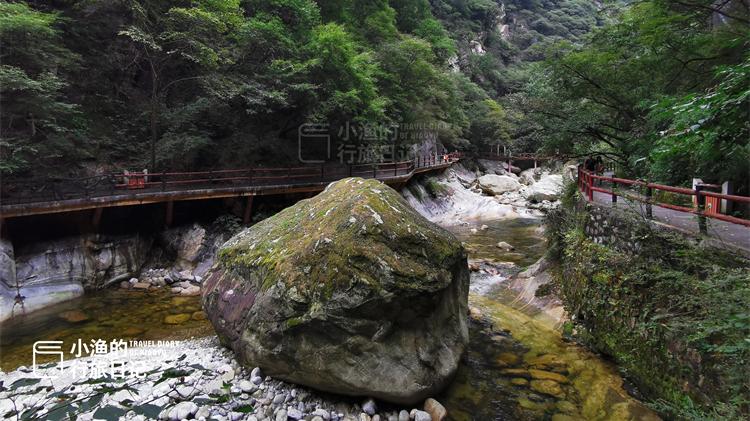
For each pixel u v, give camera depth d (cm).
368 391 393
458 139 3177
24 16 806
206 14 1040
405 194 1859
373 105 1569
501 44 5578
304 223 515
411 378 400
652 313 426
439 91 2511
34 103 821
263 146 1443
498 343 571
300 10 1476
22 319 659
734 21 518
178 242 988
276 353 419
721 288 317
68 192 843
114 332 622
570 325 598
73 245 792
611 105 932
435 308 430
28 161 854
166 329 638
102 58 1192
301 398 414
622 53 825
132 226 936
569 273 671
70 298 753
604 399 422
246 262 517
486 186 2755
